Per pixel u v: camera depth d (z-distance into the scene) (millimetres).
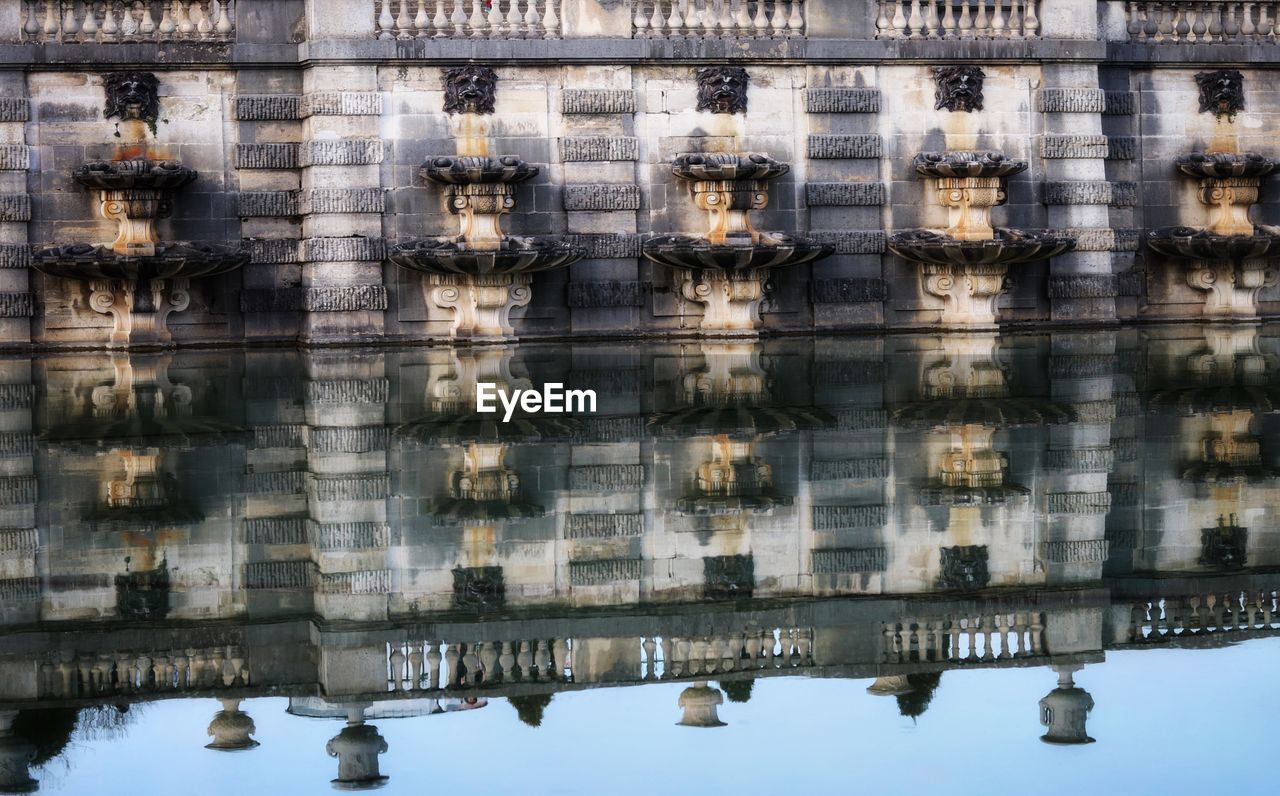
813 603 11477
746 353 27031
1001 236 30125
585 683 10086
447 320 29047
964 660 10523
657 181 29766
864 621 11109
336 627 10938
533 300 29375
